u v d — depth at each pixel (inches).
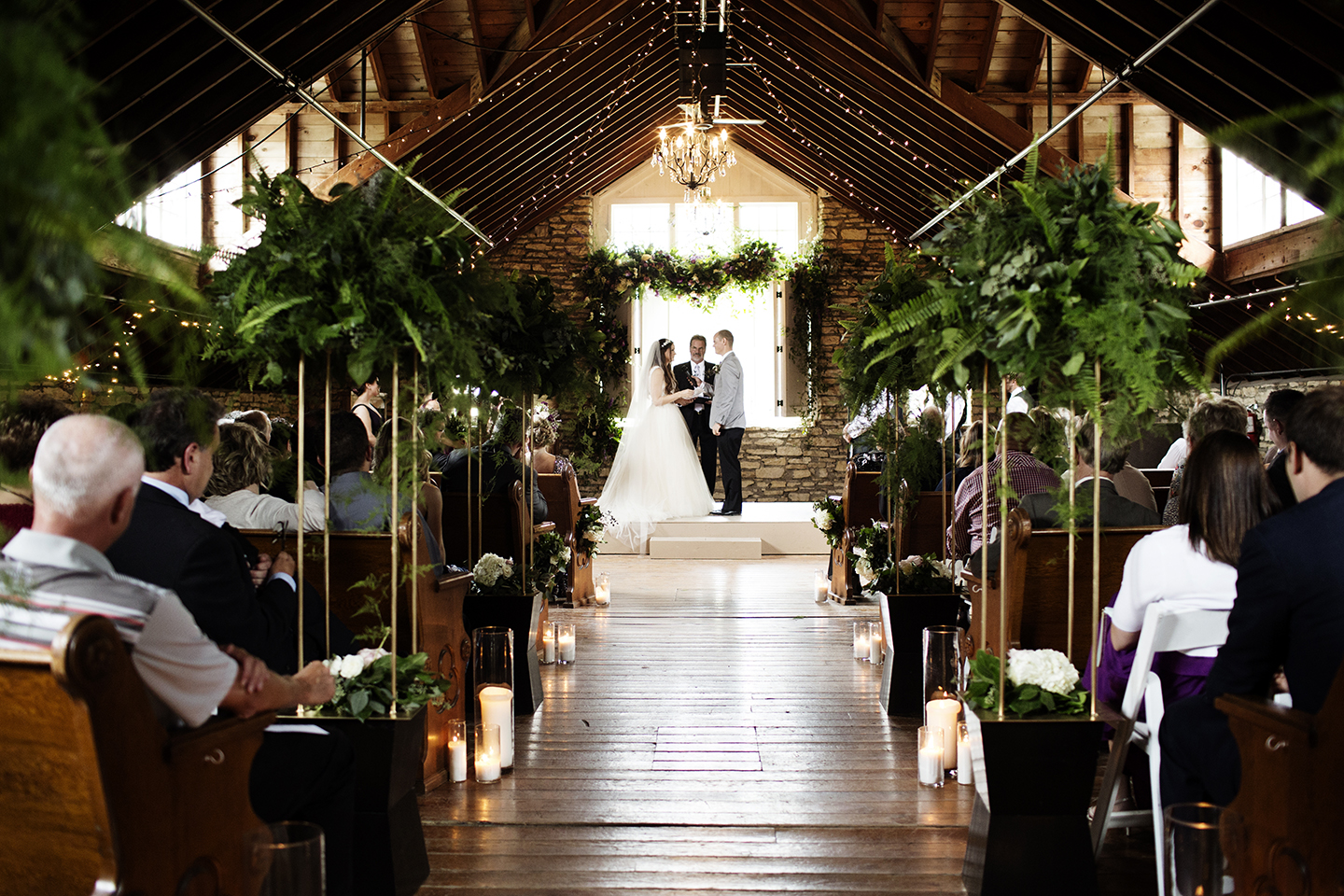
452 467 213.3
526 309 174.4
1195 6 208.8
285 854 67.1
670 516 386.6
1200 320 349.1
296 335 99.8
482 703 138.1
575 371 183.3
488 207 411.5
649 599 282.2
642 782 136.3
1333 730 69.9
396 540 104.3
